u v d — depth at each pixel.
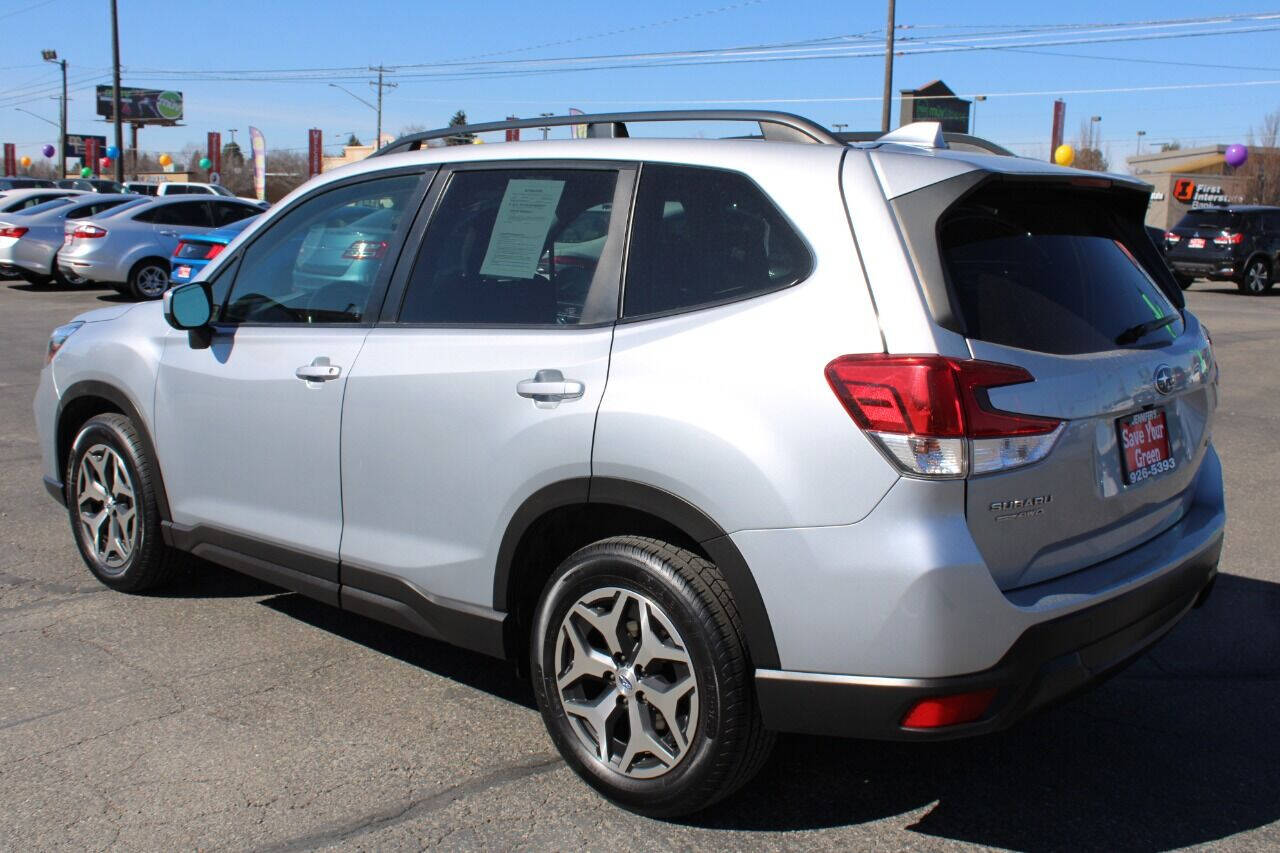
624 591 3.03
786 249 2.90
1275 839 3.04
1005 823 3.12
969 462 2.60
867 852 2.96
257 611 4.66
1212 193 34.41
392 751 3.47
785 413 2.74
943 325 2.65
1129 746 3.58
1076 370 2.83
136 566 4.66
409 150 4.02
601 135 3.52
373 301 3.74
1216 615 4.70
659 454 2.89
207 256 15.71
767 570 2.75
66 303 17.45
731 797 3.24
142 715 3.69
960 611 2.60
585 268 3.25
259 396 3.96
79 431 4.79
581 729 3.21
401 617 3.63
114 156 43.97
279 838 2.98
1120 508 3.02
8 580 4.99
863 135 3.47
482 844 2.97
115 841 2.96
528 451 3.18
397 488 3.57
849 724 2.73
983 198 2.97
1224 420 8.91
